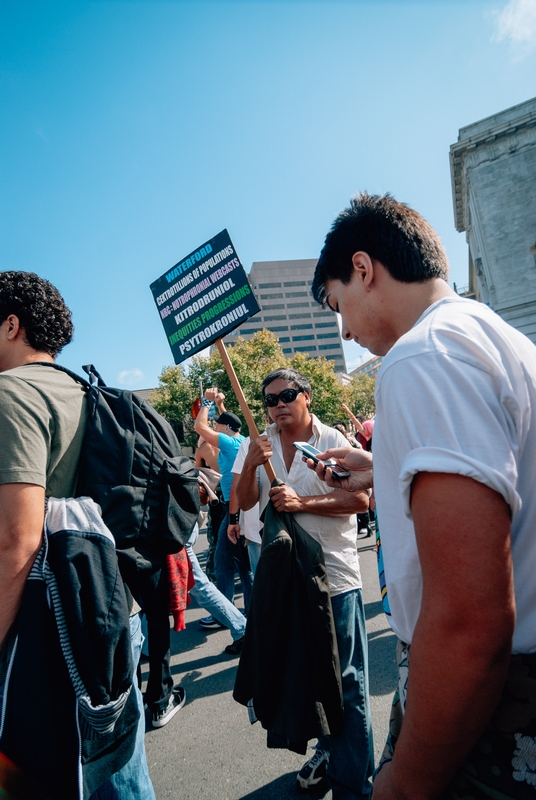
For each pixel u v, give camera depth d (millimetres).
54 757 1070
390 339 1017
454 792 763
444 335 749
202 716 2779
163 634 2785
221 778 2197
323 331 112250
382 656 3242
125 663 1197
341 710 1669
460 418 666
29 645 1102
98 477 1354
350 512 1914
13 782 1044
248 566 3754
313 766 2057
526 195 24500
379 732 2385
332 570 1896
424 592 657
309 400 2342
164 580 2705
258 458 2168
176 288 2662
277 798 2025
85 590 1165
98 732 1152
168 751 2459
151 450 1460
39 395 1292
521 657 731
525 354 792
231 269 2473
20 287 1484
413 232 973
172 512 1455
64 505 1244
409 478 676
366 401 65188
